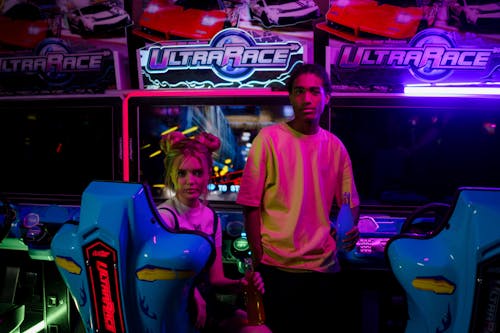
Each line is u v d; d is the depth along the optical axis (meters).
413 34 2.30
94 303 1.60
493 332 1.36
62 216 2.70
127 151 2.63
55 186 2.85
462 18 2.26
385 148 2.57
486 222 1.33
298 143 1.84
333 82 2.40
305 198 1.83
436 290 1.45
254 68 2.44
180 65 2.50
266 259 1.88
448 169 2.58
